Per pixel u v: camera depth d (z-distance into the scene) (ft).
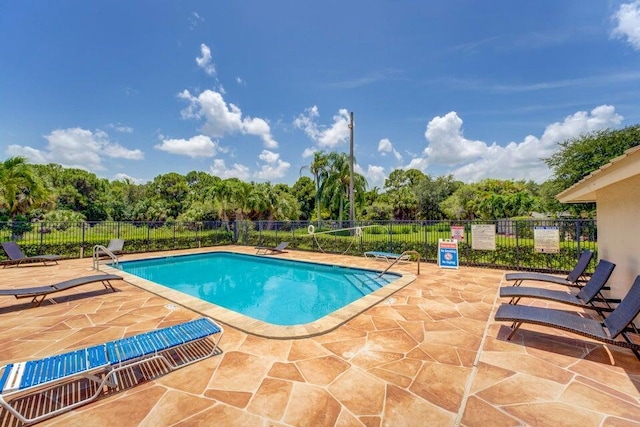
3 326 15.30
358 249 43.45
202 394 9.11
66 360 9.24
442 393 9.16
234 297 25.35
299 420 7.89
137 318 16.53
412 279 25.72
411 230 38.58
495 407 8.41
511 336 13.28
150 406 8.50
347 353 12.05
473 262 32.91
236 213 95.20
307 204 160.15
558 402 8.64
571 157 55.26
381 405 8.55
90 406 8.50
